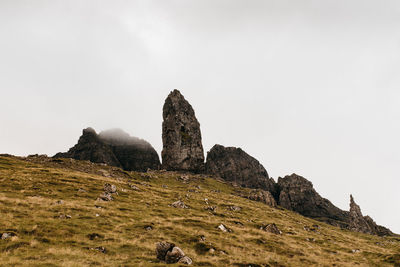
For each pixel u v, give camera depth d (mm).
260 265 31031
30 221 33469
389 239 132000
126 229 38719
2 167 77688
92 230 35000
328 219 172750
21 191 51875
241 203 112812
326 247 54625
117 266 23484
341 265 39656
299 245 50188
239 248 38719
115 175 127500
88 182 76188
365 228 154500
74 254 25312
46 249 25828
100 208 48875
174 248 27125
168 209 63281
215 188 159125
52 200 47469
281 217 99000
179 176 176250
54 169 92125
